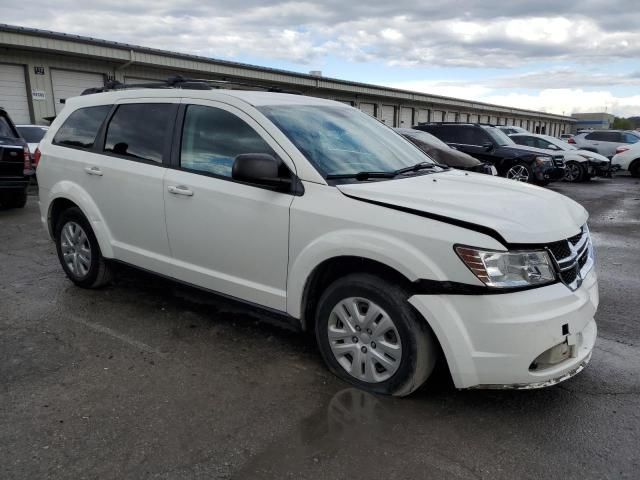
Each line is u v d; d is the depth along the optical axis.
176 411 3.07
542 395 3.30
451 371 2.92
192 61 20.86
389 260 2.97
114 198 4.47
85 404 3.13
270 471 2.57
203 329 4.24
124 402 3.15
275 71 24.64
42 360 3.68
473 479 2.54
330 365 3.46
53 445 2.74
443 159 9.73
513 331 2.76
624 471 2.60
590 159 17.61
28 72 17.19
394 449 2.75
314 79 27.11
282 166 3.46
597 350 3.98
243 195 3.60
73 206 5.03
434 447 2.77
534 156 13.52
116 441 2.78
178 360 3.71
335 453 2.71
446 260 2.84
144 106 4.40
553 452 2.74
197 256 3.97
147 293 5.05
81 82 18.67
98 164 4.59
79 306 4.70
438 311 2.88
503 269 2.78
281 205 3.42
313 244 3.27
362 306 3.27
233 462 2.63
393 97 34.50
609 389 3.39
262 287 3.63
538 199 3.37
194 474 2.54
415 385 3.10
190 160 3.98
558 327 2.83
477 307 2.79
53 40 16.77
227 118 3.81
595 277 3.39
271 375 3.50
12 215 9.30
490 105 52.12
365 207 3.13
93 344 3.95
